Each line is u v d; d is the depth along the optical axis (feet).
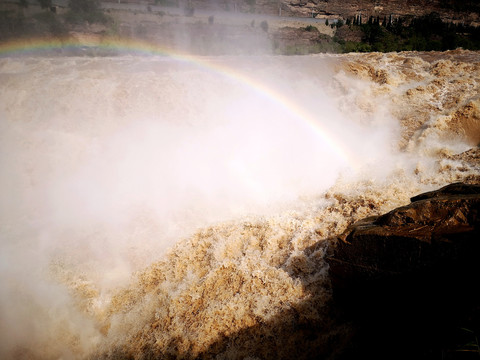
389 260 15.20
